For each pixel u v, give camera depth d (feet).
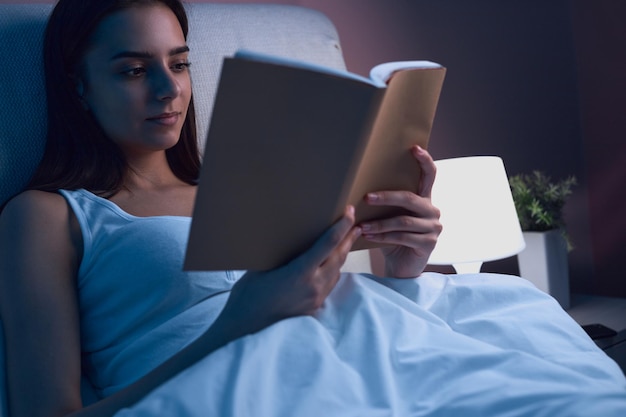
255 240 2.90
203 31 5.01
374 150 3.17
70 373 3.30
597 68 8.53
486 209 5.38
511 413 2.77
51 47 4.01
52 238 3.60
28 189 3.87
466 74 7.58
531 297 3.76
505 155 7.97
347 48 6.63
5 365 3.46
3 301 3.45
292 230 2.95
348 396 2.81
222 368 2.74
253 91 2.53
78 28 3.89
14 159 4.12
